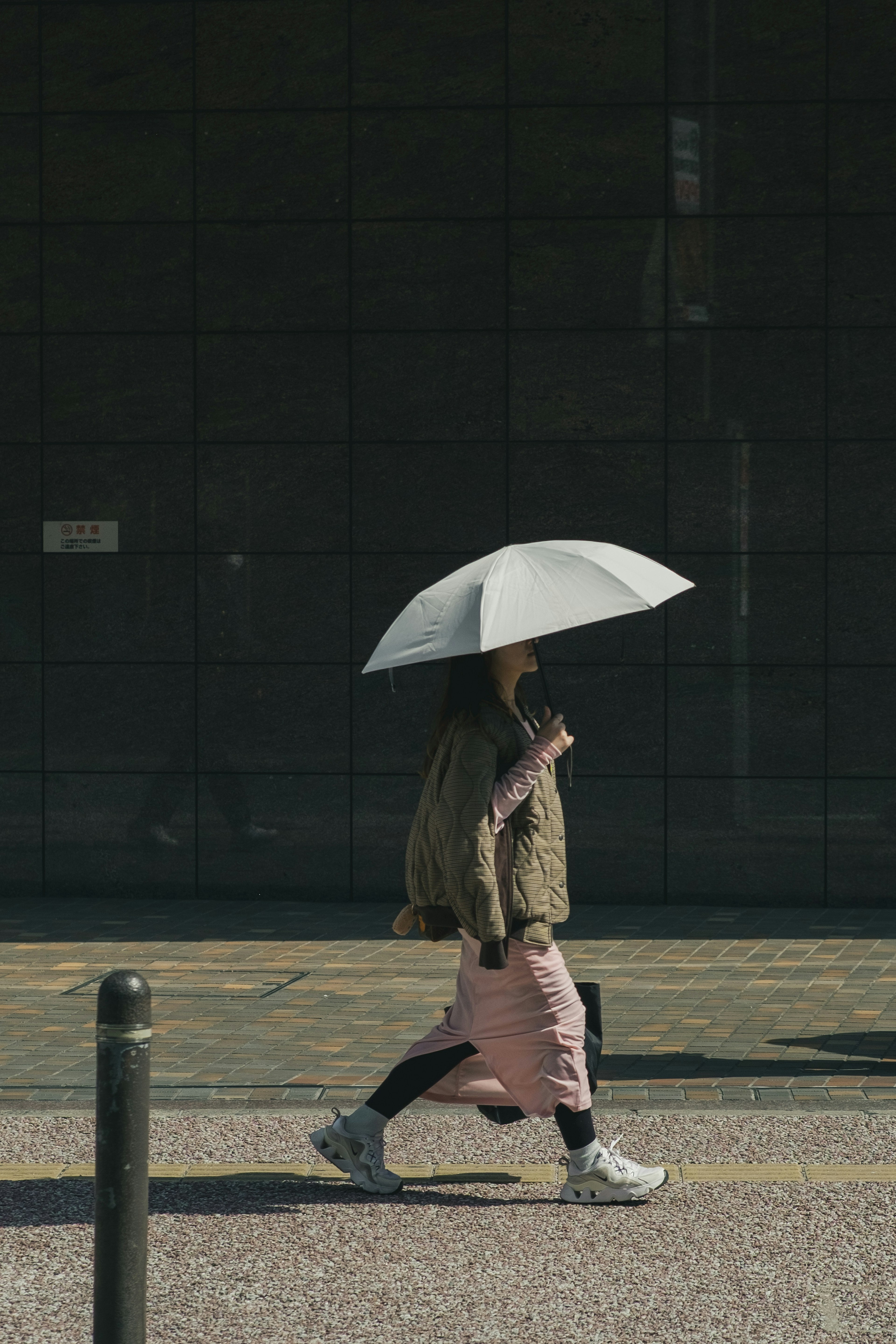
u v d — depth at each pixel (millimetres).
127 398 14797
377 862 14656
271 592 14664
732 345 14281
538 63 14391
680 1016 10148
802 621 14242
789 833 14305
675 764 14367
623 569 6625
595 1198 6645
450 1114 8109
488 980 6684
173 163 14734
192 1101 8352
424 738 14570
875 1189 6789
